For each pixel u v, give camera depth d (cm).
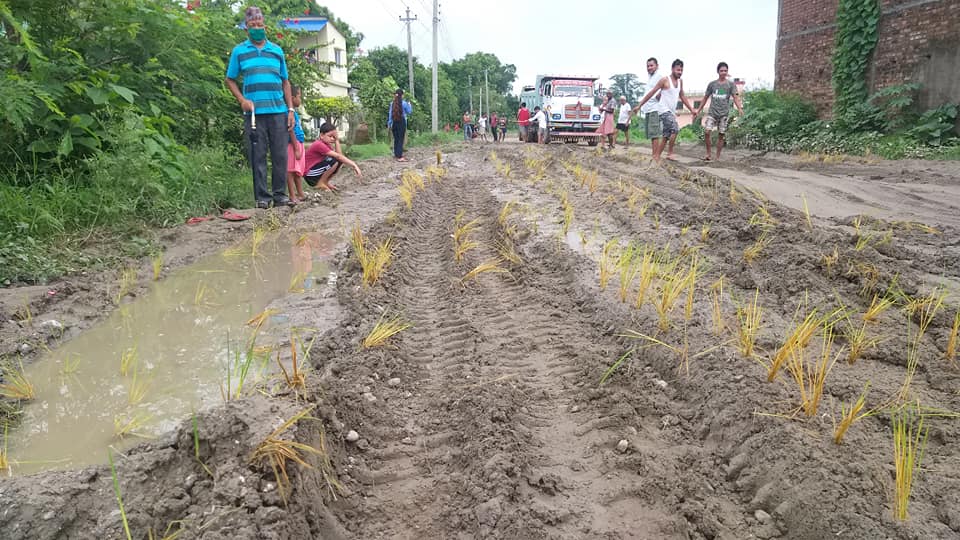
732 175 1046
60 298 437
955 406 276
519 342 378
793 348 302
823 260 454
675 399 310
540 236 621
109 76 700
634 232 613
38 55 627
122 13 750
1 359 340
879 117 1598
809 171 1162
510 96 10562
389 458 269
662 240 573
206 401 296
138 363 340
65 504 211
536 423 291
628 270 478
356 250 542
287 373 314
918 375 308
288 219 729
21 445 262
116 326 399
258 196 794
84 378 323
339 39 3966
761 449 251
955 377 300
